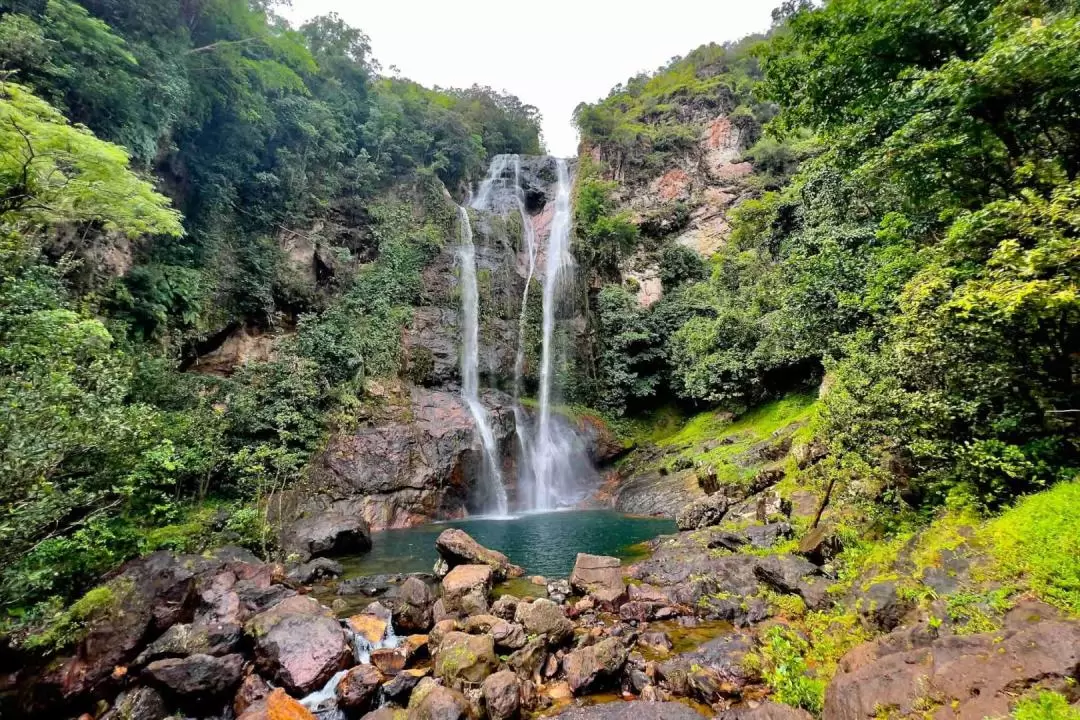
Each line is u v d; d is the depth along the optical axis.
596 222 31.12
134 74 14.87
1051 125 6.59
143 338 15.75
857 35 8.88
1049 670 3.49
